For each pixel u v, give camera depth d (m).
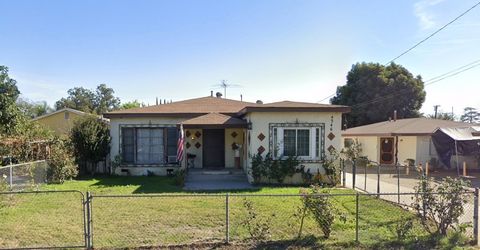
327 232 7.58
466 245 7.22
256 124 15.77
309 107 15.68
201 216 9.45
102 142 18.88
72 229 8.37
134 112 18.98
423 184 8.27
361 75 40.91
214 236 7.80
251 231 7.82
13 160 15.45
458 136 20.56
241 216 9.41
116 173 18.88
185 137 19.39
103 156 19.12
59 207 10.56
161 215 9.55
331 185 15.60
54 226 8.59
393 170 23.45
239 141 19.50
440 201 7.75
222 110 20.16
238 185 15.35
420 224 8.45
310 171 15.93
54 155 16.08
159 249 7.02
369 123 40.47
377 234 7.87
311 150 15.98
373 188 14.99
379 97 38.91
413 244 7.24
